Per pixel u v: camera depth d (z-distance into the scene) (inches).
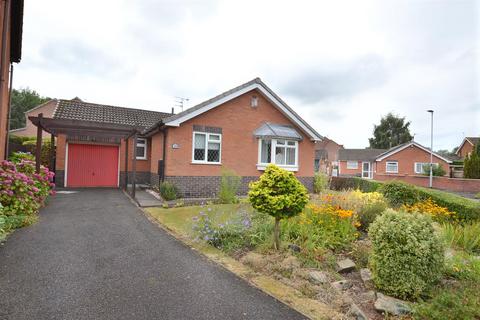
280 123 605.9
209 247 230.2
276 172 212.8
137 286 156.6
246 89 550.0
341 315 132.2
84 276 166.6
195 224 259.4
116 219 320.8
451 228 257.4
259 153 569.3
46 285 152.7
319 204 290.4
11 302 133.6
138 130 483.8
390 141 2146.9
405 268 148.9
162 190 458.0
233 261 200.5
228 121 542.6
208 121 522.9
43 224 282.7
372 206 287.7
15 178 293.0
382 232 158.2
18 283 153.6
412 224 155.3
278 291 155.6
